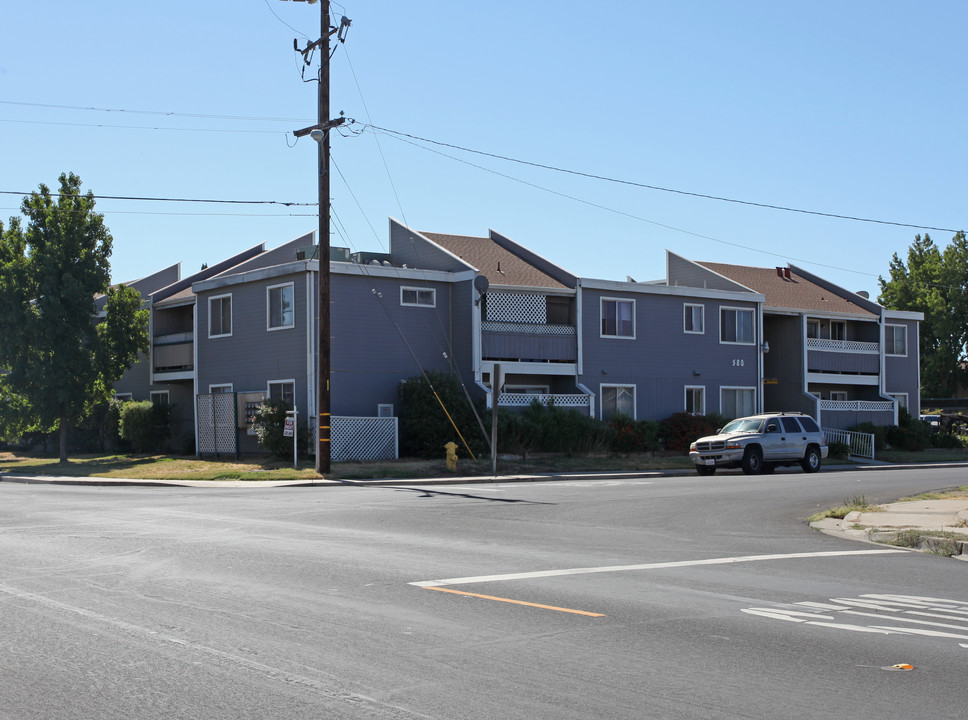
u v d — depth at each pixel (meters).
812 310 46.97
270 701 6.04
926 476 29.05
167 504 19.44
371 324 34.88
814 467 32.62
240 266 41.22
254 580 10.20
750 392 44.31
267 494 22.67
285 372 34.75
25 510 17.98
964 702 6.09
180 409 41.59
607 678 6.57
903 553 13.16
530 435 35.19
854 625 8.29
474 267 38.09
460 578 10.41
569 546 13.27
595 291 39.97
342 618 8.36
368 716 5.76
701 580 10.53
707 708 5.93
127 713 5.82
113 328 37.44
